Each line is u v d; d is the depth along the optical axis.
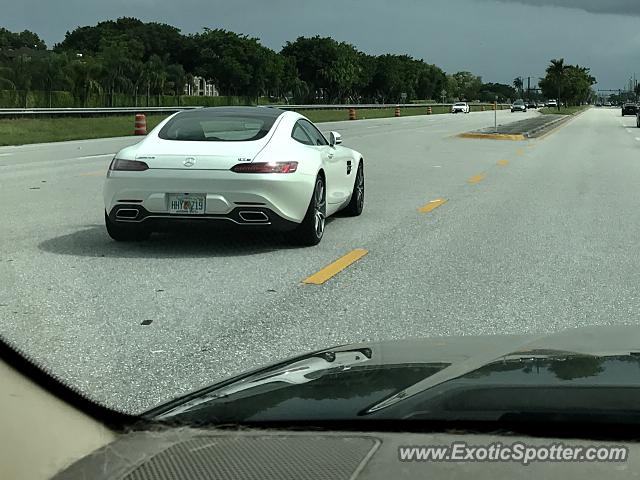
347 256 7.84
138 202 7.70
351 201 10.58
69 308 5.74
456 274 7.01
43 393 3.40
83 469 1.78
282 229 7.86
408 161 20.83
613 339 2.18
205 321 5.43
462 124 51.38
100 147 26.12
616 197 13.09
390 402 1.65
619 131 43.75
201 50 117.38
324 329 5.23
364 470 1.41
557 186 14.79
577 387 1.61
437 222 10.21
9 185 14.09
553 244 8.60
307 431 1.60
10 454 2.28
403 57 182.12
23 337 4.96
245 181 7.58
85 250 8.02
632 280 6.79
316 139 9.20
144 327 5.26
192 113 8.62
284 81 121.06
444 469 1.39
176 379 4.18
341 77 128.38
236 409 1.78
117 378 4.18
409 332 5.14
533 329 5.21
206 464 1.55
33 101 53.03
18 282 6.57
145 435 1.78
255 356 4.62
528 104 164.75
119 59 75.44
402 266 7.36
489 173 17.47
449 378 1.76
